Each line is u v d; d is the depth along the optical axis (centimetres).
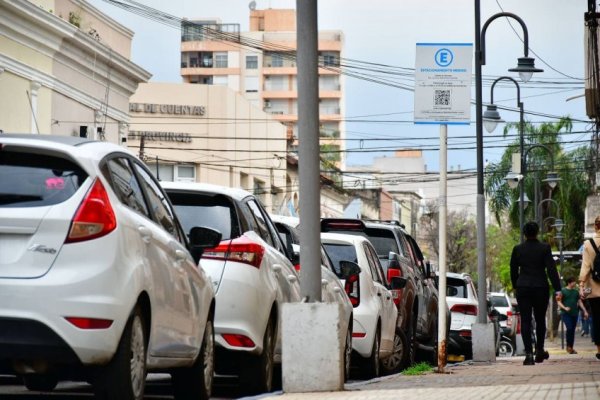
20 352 1439
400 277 3566
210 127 12612
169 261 1698
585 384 2169
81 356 1451
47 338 1440
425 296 4181
